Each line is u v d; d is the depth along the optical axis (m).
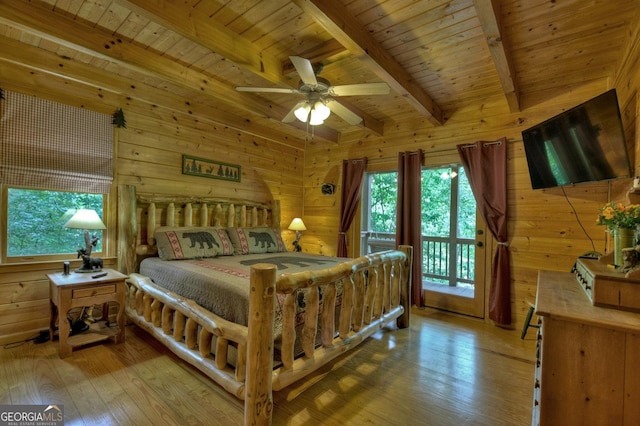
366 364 2.42
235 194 4.27
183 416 1.72
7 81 2.50
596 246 2.84
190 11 2.06
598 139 2.17
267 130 4.57
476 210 3.55
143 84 3.21
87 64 2.80
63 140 2.78
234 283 2.07
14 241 2.61
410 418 1.77
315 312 1.92
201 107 3.73
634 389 1.12
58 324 2.53
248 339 1.59
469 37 2.30
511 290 3.28
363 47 2.18
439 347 2.75
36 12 2.02
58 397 1.86
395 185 4.36
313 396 1.98
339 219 4.79
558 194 3.04
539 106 3.15
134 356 2.41
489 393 2.03
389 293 2.90
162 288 2.51
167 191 3.53
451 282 3.89
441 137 3.83
